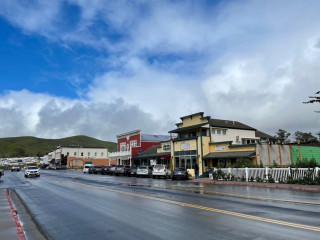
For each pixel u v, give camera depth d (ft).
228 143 105.40
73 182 86.07
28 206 39.27
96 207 35.81
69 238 21.94
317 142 126.93
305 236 20.11
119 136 204.74
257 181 77.51
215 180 88.07
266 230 22.07
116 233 22.67
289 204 35.83
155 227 24.12
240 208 32.73
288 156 106.42
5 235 22.21
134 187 65.62
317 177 64.28
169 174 112.16
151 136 189.37
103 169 157.69
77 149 322.34
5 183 90.02
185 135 128.16
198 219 26.84
